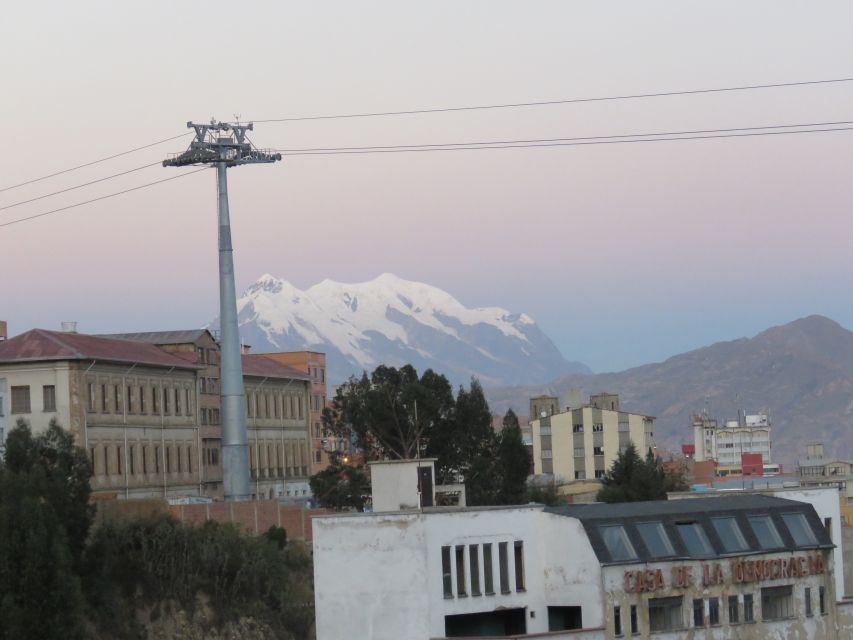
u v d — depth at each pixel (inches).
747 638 5959.6
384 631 5438.0
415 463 6840.6
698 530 5949.8
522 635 5310.0
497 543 5615.2
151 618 7470.5
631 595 5649.6
